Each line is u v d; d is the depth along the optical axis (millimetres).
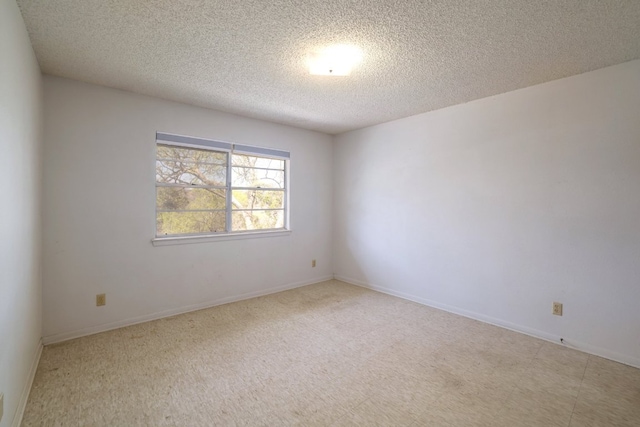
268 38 1937
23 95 1745
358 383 1984
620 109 2258
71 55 2154
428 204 3500
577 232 2469
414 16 1695
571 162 2488
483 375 2084
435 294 3447
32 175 2025
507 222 2867
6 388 1404
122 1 1575
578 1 1560
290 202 4168
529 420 1648
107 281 2752
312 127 4215
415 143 3617
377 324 2951
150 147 2979
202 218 3420
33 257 2072
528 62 2246
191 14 1688
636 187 2205
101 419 1628
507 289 2875
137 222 2914
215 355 2328
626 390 1916
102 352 2346
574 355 2369
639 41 1945
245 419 1646
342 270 4609
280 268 4070
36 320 2191
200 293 3342
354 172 4383
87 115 2635
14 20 1531
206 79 2570
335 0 1558
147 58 2203
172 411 1701
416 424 1615
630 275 2236
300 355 2344
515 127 2799
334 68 2324
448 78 2535
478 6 1604
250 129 3715
